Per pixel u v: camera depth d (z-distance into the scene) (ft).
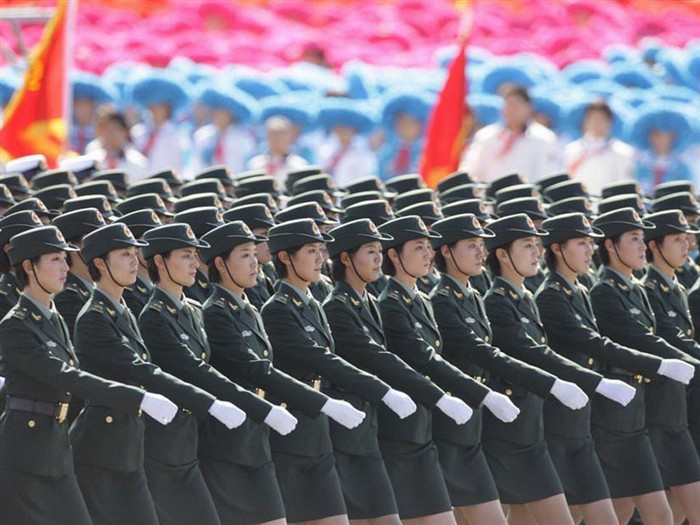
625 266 116.26
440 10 275.80
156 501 96.53
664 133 200.13
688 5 285.23
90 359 95.14
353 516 102.94
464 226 108.27
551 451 110.22
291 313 102.42
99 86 205.05
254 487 98.78
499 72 220.64
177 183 140.56
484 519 106.01
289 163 185.16
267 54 255.29
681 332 117.91
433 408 106.32
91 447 94.22
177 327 97.91
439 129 176.14
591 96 216.13
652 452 112.98
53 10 190.60
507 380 106.42
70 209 114.11
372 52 259.60
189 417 96.89
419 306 106.73
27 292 93.15
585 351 111.45
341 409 98.27
